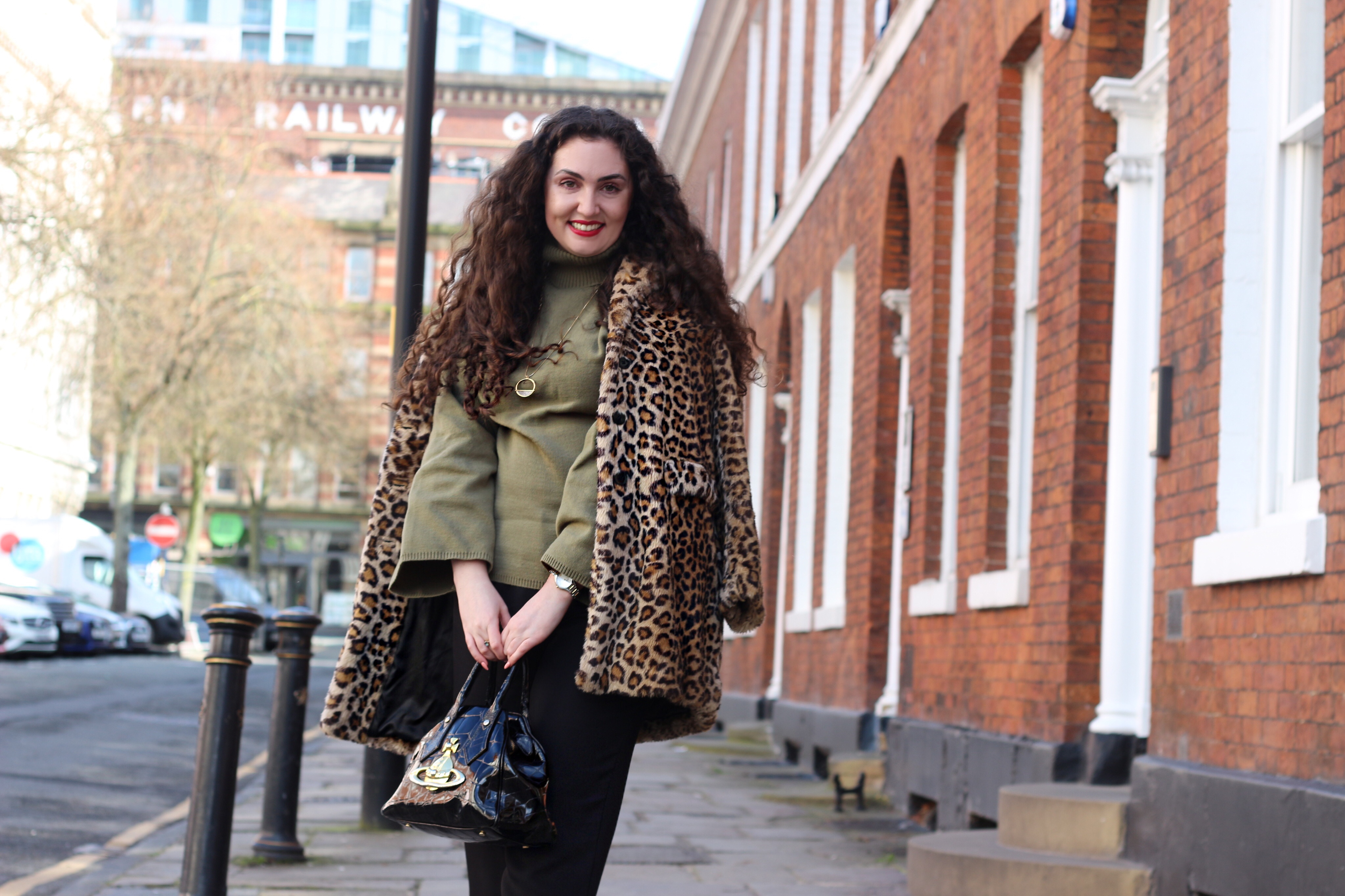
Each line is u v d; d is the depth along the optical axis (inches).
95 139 924.6
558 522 95.7
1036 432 279.4
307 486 2208.4
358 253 2258.9
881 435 430.9
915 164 394.6
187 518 2192.4
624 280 99.7
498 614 94.3
